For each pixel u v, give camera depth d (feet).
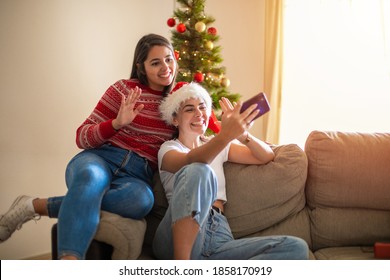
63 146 9.04
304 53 11.64
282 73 11.55
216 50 9.52
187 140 5.33
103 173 4.52
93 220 3.99
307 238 5.46
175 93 5.27
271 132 11.43
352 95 11.13
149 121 5.46
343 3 11.14
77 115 9.31
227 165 5.56
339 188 5.51
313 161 5.65
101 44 9.77
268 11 11.75
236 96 9.28
